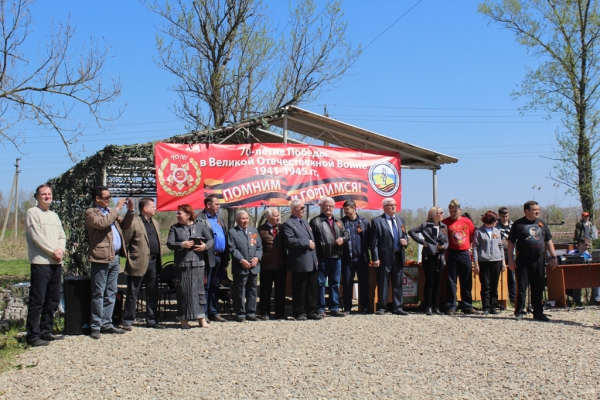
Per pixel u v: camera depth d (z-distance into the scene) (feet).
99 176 33.12
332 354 22.88
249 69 65.72
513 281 36.27
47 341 25.02
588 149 60.64
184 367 21.04
